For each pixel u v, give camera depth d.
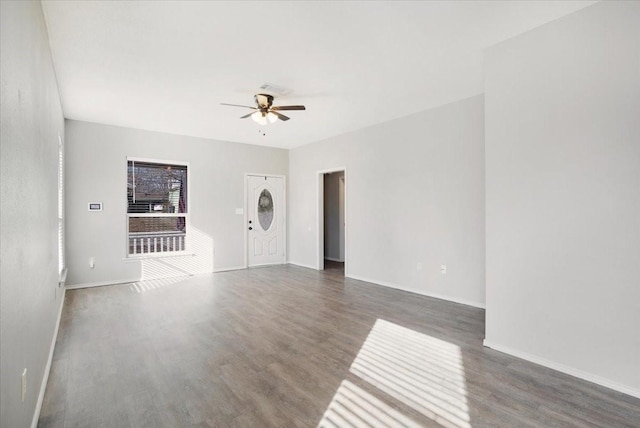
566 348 2.53
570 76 2.51
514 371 2.56
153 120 5.22
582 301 2.45
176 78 3.62
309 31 2.73
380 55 3.14
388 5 2.40
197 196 6.36
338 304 4.35
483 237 4.15
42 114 2.30
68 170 5.11
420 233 4.86
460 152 4.38
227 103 4.41
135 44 2.91
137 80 3.66
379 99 4.33
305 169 7.17
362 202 5.80
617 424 1.93
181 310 4.09
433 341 3.14
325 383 2.40
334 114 4.97
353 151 5.98
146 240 5.88
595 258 2.40
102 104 4.45
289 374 2.52
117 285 5.41
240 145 6.92
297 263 7.44
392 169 5.27
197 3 2.36
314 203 6.95
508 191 2.86
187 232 6.28
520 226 2.78
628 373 2.26
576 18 2.48
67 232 5.11
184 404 2.14
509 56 2.87
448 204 4.52
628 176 2.26
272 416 2.02
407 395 2.24
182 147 6.19
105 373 2.53
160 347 3.01
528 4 2.40
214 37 2.81
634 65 2.24
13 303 1.41
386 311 4.05
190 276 6.15
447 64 3.33
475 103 4.21
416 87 3.93
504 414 2.03
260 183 7.23
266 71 3.47
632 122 2.25
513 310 2.83
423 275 4.83
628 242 2.26
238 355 2.84
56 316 3.33
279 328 3.48
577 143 2.48
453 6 2.41
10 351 1.36
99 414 2.03
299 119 5.23
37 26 2.12
